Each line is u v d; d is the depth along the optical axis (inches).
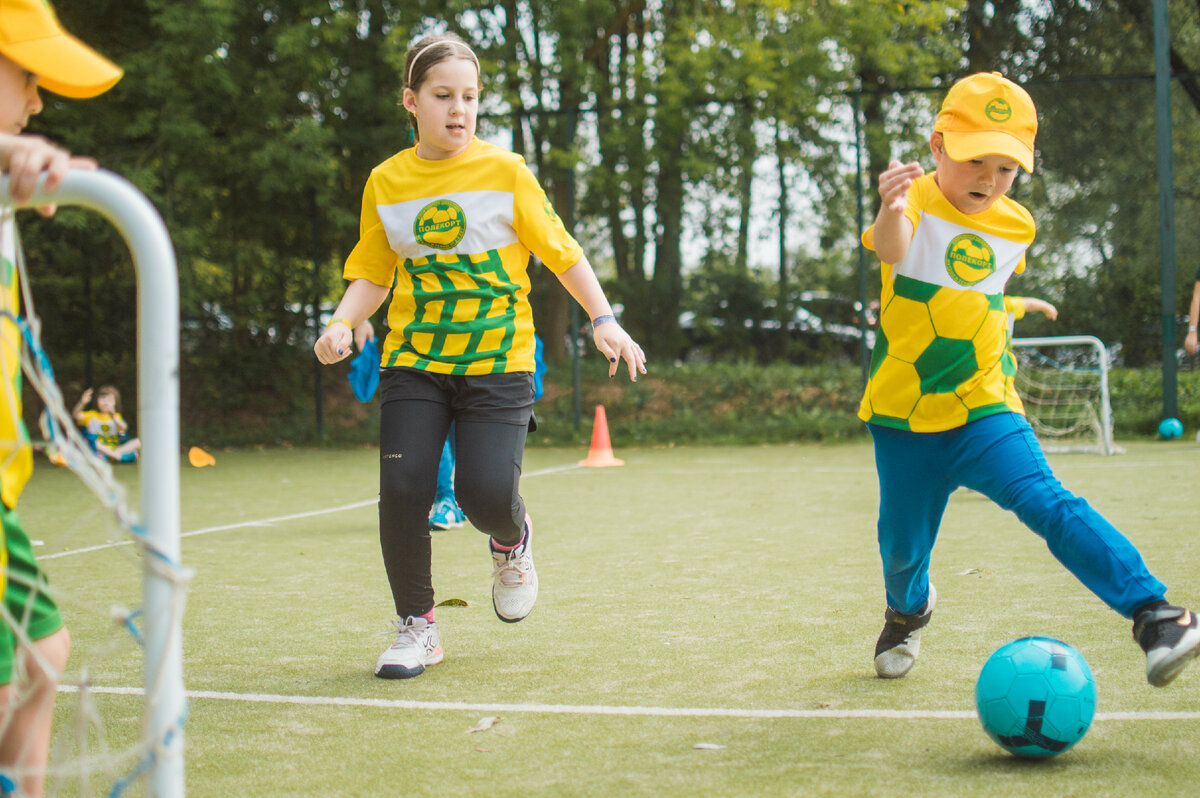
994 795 76.7
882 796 77.1
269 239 537.3
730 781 81.1
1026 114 100.3
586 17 527.5
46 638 64.7
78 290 522.3
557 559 196.4
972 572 173.0
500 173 118.3
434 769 85.6
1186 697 101.3
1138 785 78.2
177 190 488.7
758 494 303.3
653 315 583.2
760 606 150.6
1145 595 87.7
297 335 551.5
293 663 123.3
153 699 52.1
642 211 579.8
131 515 53.1
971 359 101.0
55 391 57.7
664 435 521.0
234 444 536.4
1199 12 528.7
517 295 120.2
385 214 119.6
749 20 528.7
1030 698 83.0
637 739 92.4
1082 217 491.5
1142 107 482.6
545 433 530.6
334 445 537.6
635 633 135.2
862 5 501.7
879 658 111.2
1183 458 372.5
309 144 473.4
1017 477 96.2
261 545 221.1
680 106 515.5
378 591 169.6
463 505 117.9
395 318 121.1
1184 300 493.7
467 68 117.6
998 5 554.6
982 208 102.5
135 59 468.4
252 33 509.7
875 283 550.3
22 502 306.7
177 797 52.8
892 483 105.6
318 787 81.9
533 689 109.9
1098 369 496.7
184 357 546.0
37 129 491.2
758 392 544.1
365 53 514.6
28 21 64.2
